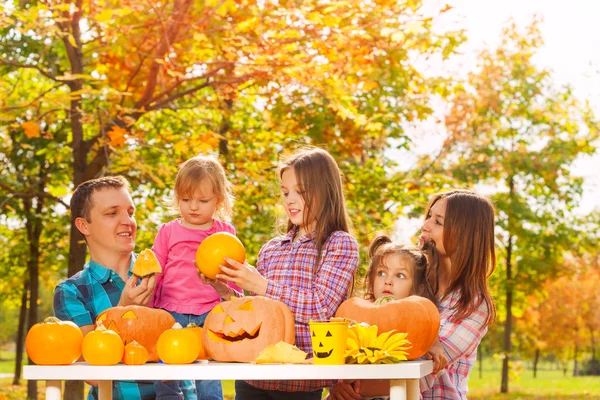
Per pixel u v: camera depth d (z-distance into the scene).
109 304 3.26
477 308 3.18
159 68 7.45
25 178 9.85
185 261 3.67
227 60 7.43
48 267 13.31
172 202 3.87
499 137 16.00
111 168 8.09
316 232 3.11
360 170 9.88
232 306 2.62
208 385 3.54
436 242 3.37
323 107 9.60
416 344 2.66
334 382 3.20
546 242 16.14
